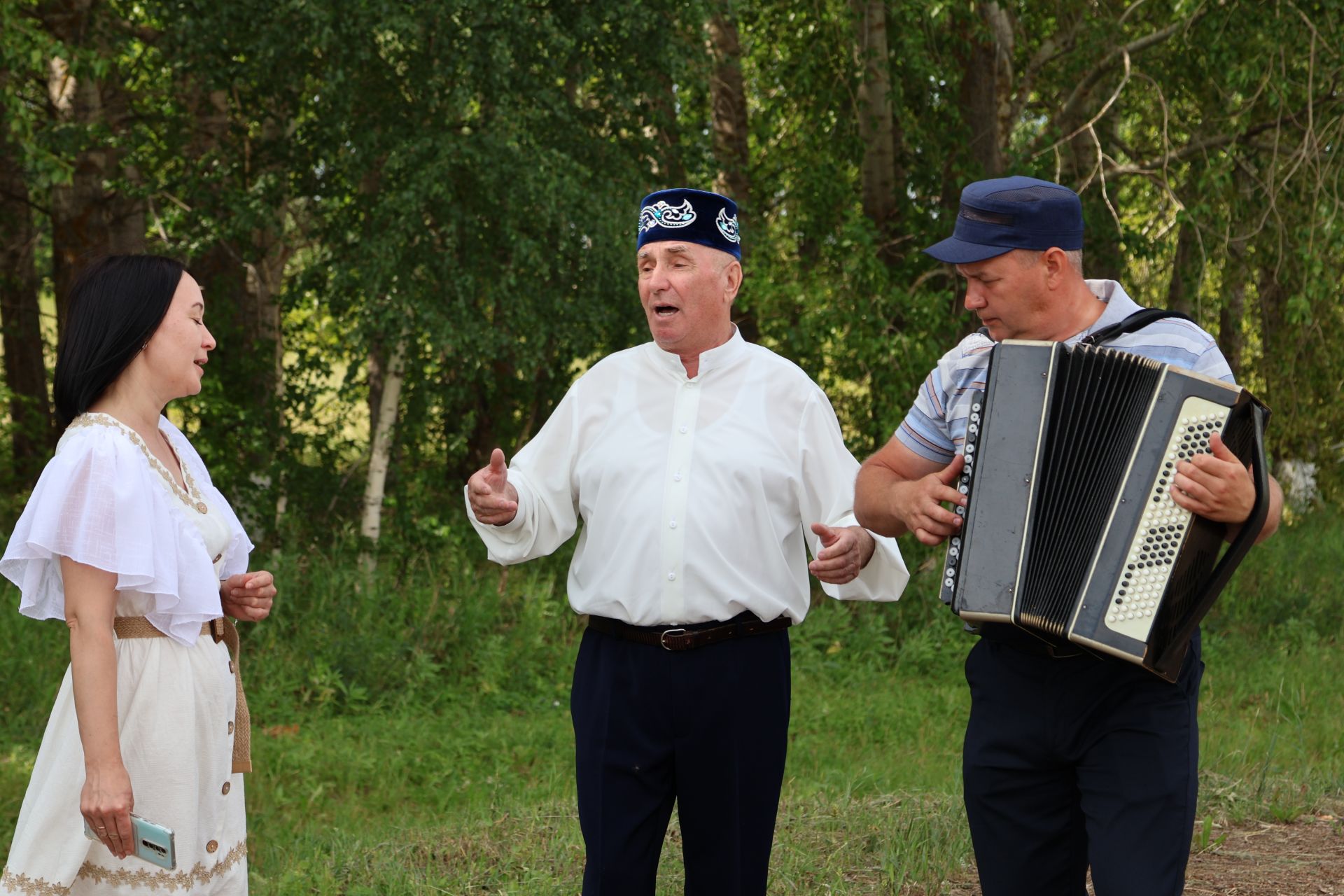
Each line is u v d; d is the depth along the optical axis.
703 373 3.10
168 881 2.54
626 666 2.99
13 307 12.70
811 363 10.73
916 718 7.47
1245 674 8.73
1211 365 2.63
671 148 9.76
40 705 7.13
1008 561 2.57
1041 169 11.41
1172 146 12.57
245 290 11.57
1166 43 11.72
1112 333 2.66
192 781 2.57
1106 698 2.59
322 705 7.57
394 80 8.59
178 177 10.01
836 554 2.94
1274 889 4.17
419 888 4.27
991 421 2.62
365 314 8.48
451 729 7.22
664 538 2.95
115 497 2.47
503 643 8.55
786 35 11.27
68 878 2.50
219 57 8.61
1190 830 2.54
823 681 8.37
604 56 9.00
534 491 3.17
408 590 8.91
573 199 8.31
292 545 9.31
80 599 2.45
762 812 3.04
